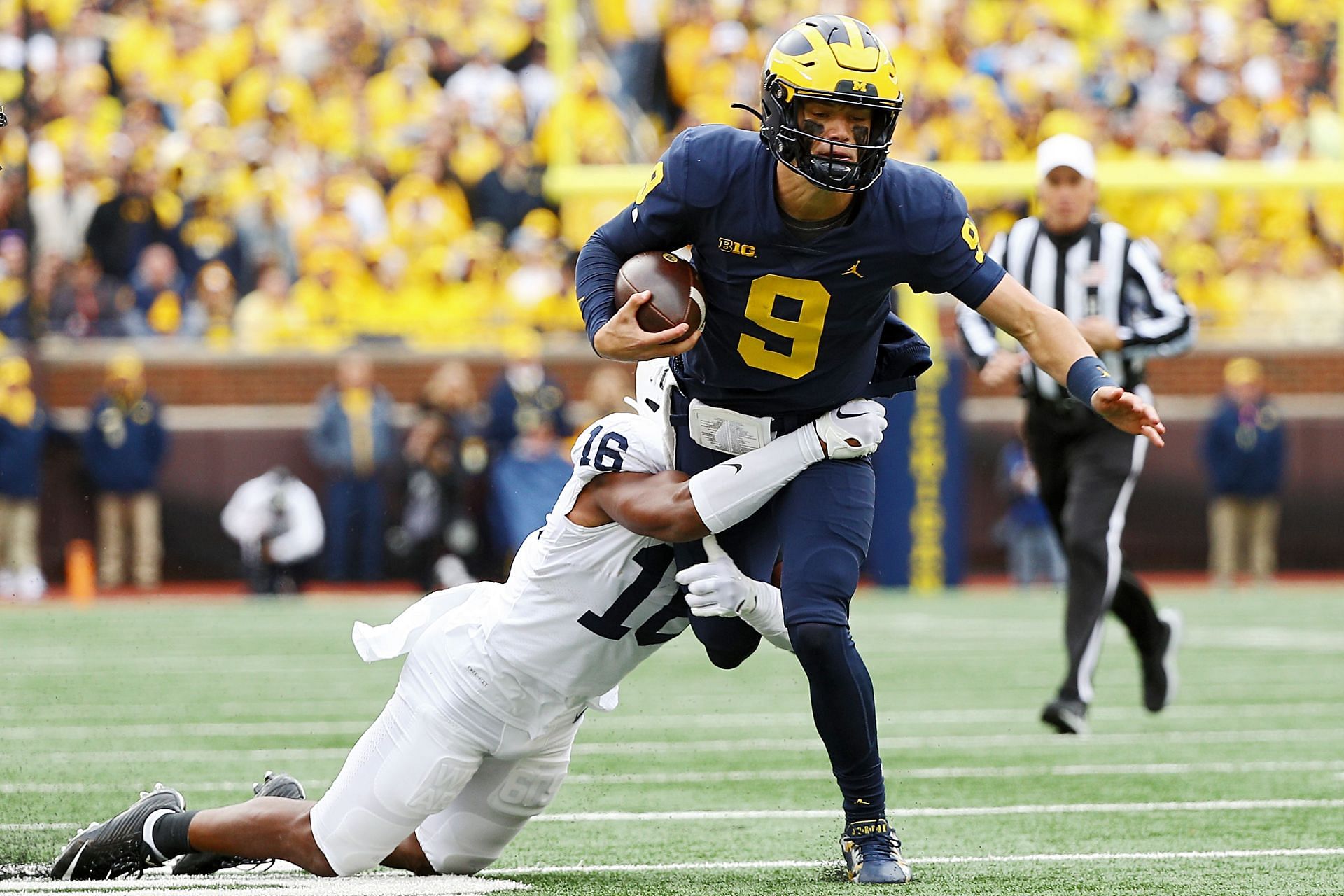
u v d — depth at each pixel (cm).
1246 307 4997
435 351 4731
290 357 4669
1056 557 4572
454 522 4216
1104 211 5091
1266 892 1074
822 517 1091
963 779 1623
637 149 4669
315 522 4291
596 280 1095
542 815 1426
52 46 5022
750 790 1570
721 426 1112
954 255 1065
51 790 1541
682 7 4747
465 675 1053
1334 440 4856
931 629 3353
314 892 1052
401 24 5097
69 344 4644
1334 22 4888
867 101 1005
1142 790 1553
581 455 1074
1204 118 4825
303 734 1952
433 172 4900
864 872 1111
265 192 4781
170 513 4619
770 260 1055
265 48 5047
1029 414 1970
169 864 1152
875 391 1168
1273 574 4853
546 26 5125
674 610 1093
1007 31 4922
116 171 4753
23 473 4300
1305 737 1933
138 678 2566
